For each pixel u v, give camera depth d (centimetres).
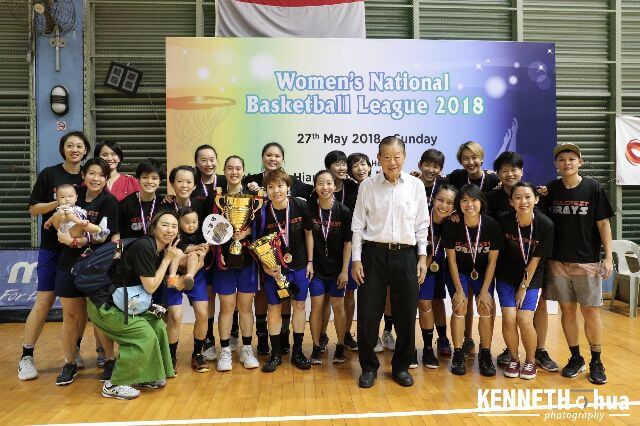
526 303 331
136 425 261
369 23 611
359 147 534
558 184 340
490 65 543
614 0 634
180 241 348
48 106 568
